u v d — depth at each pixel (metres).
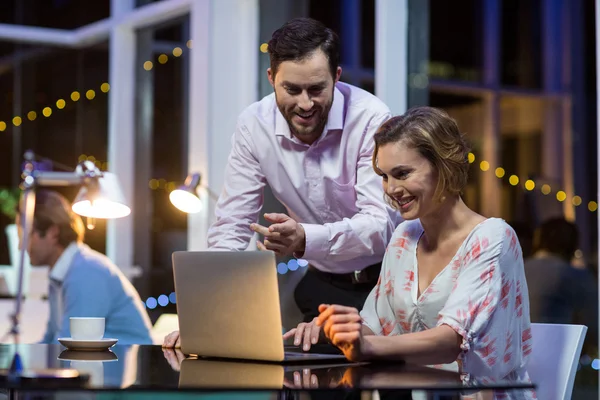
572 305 4.17
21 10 6.38
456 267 1.91
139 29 5.45
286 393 1.44
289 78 2.31
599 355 4.16
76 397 2.94
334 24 7.00
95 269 3.31
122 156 5.47
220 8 4.45
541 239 4.23
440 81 8.29
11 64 6.39
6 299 5.14
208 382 1.47
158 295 5.28
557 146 8.47
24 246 3.38
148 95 5.39
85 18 6.13
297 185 2.65
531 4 8.55
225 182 2.74
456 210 1.93
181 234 5.26
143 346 2.18
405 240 2.05
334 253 2.39
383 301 2.09
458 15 8.46
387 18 3.72
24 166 3.54
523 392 1.83
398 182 1.88
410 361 1.75
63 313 3.27
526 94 8.50
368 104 2.59
